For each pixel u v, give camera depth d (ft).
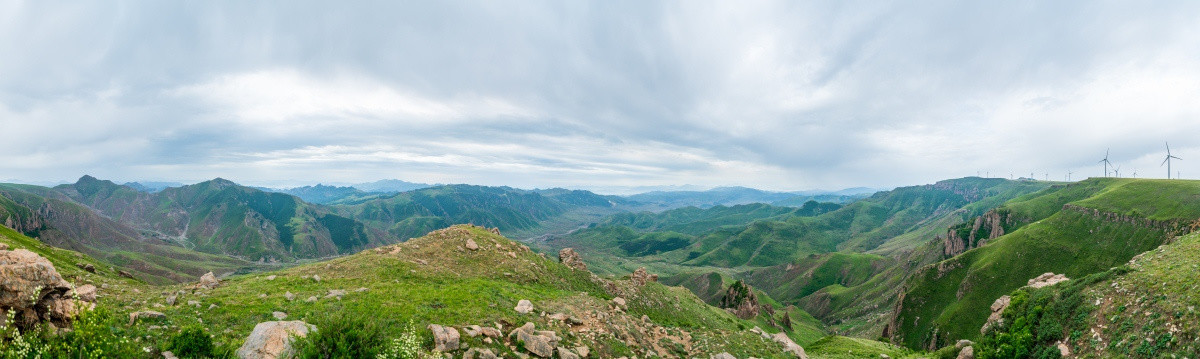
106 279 180.75
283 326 89.15
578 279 279.08
